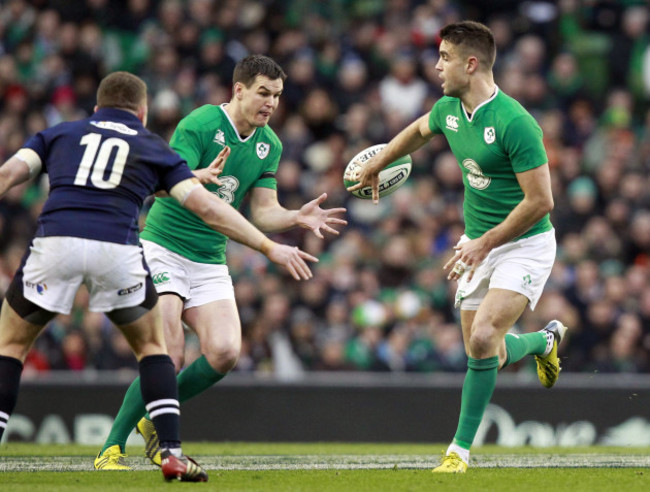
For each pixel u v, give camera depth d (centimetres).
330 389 3219
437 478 1838
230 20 5091
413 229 4381
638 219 4475
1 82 4822
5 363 1638
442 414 3222
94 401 3148
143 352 1697
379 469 2059
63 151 1670
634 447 2992
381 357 3828
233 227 1688
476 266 1986
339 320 3931
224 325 2059
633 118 5262
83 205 1625
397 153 2239
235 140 2150
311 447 2923
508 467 2122
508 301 2034
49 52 4928
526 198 1966
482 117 2008
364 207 4484
